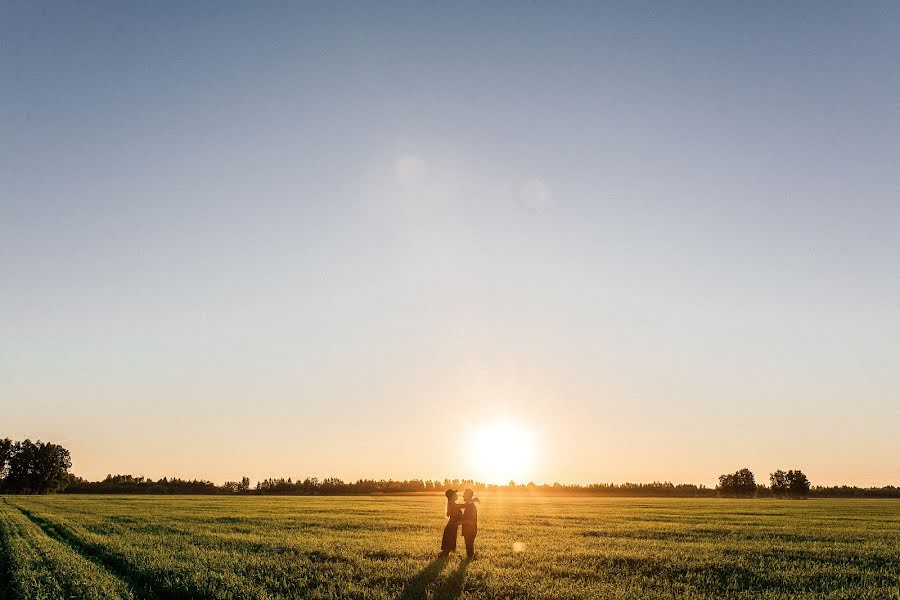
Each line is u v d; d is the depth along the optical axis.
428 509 64.00
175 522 41.56
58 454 164.88
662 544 29.58
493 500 123.19
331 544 27.66
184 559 22.27
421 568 20.84
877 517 56.81
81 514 49.59
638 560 24.00
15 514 49.06
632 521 47.44
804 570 21.84
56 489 165.12
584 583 18.97
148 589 17.48
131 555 22.86
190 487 185.88
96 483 179.75
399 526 38.84
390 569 20.59
